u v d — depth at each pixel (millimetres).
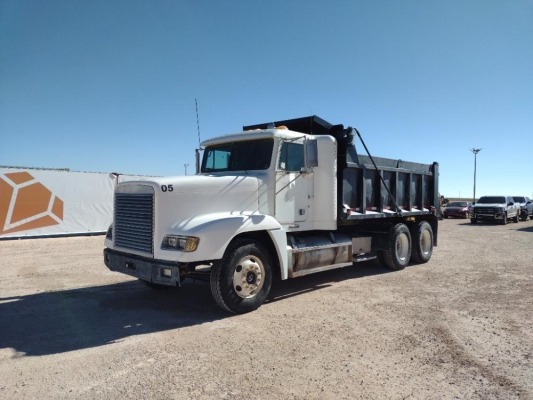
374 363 4133
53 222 16609
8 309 6199
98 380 3764
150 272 5699
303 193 7328
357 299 6742
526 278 8414
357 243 8891
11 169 15641
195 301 6691
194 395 3469
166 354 4379
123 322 5551
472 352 4418
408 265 10359
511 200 28781
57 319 5695
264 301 6500
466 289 7441
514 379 3768
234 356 4320
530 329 5168
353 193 8391
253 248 6031
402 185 10289
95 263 10477
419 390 3557
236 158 7293
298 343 4695
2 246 13883
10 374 3906
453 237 17562
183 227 5578
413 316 5730
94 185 17609
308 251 7066
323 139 7578
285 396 3449
